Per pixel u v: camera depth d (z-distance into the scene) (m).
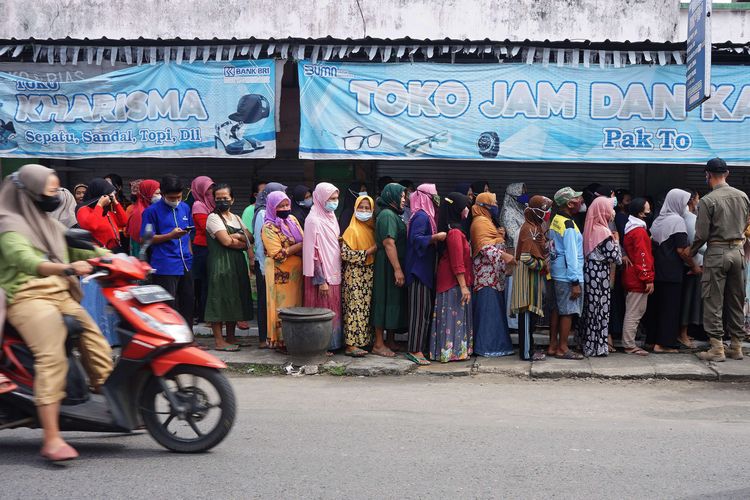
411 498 3.98
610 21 9.93
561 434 5.28
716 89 8.36
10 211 4.54
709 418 5.93
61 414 4.55
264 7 10.16
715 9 10.12
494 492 4.07
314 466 4.49
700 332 8.60
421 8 10.08
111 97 8.73
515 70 8.45
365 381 7.26
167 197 7.73
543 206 7.64
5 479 4.25
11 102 8.80
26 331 4.40
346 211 8.69
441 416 5.88
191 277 8.06
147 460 4.60
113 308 4.60
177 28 10.23
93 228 7.76
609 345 8.25
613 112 8.43
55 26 10.27
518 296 7.78
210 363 4.51
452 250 7.74
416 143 8.58
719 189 7.63
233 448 4.87
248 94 8.59
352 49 8.47
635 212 8.12
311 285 7.97
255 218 8.30
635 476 4.35
